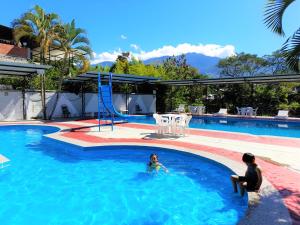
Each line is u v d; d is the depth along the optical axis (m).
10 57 25.14
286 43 4.47
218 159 7.30
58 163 8.55
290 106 22.03
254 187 4.81
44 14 24.08
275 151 8.52
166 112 27.16
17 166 8.20
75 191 6.15
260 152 8.37
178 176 7.08
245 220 3.58
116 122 17.98
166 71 35.44
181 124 11.59
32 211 5.11
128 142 10.13
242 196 5.32
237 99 25.28
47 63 25.47
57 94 21.17
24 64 16.02
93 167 8.08
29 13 23.56
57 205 5.39
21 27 23.84
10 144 11.58
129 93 25.47
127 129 14.12
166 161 8.39
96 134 12.32
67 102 21.78
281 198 4.41
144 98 26.67
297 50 4.38
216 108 26.31
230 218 4.71
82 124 16.47
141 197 5.78
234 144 9.72
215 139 10.81
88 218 4.81
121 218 4.80
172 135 11.91
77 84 23.16
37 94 20.19
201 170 7.53
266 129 15.66
